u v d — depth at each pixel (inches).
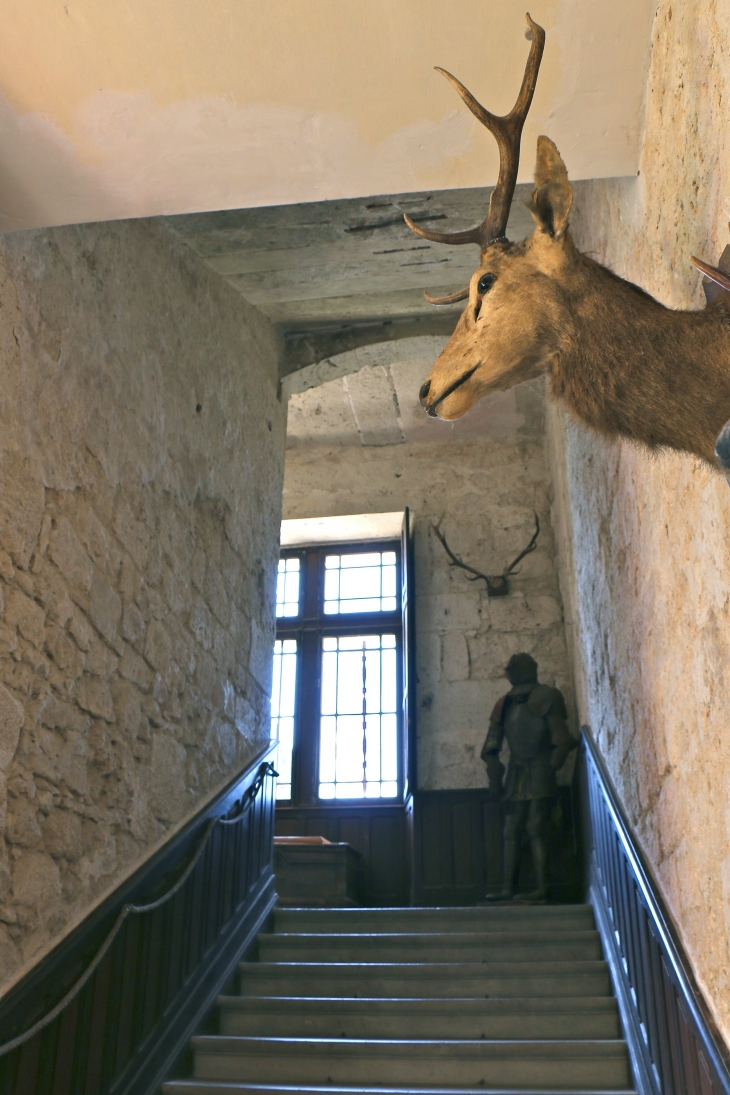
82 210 106.4
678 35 78.7
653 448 67.0
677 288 83.2
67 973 105.7
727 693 74.2
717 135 66.7
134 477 136.5
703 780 86.2
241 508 186.7
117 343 134.0
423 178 105.6
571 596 237.0
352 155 101.9
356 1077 135.0
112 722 124.0
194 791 152.0
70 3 85.9
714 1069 81.6
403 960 172.6
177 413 156.1
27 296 109.2
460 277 191.6
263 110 95.6
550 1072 133.0
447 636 286.2
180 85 92.7
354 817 280.8
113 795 122.8
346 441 317.1
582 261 72.4
